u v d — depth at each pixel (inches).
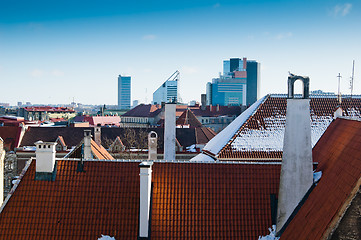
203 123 7716.5
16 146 3218.5
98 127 2736.2
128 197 899.4
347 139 860.6
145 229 840.3
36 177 932.6
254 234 863.7
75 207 890.7
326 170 868.6
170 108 1381.6
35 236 853.2
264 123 1577.3
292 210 854.5
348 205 613.6
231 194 914.7
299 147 850.8
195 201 900.0
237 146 1499.8
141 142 3272.6
